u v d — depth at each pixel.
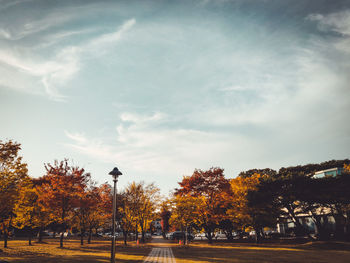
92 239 60.25
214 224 46.34
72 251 25.06
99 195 42.06
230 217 38.09
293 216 32.88
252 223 35.78
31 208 31.52
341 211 31.20
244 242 41.12
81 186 33.53
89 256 20.16
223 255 20.97
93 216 43.84
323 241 29.03
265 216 33.03
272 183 31.38
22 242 40.03
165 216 76.06
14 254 21.03
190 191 37.44
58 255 20.84
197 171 38.34
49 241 46.72
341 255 19.88
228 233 48.69
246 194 33.75
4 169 23.75
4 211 23.64
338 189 28.44
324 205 30.84
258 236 37.47
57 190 32.47
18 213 29.45
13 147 24.14
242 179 38.84
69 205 32.88
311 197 29.28
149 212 47.19
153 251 25.77
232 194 37.31
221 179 36.94
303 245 28.36
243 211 35.38
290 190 30.03
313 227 44.59
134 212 44.78
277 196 31.52
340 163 51.09
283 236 47.00
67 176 32.53
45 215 34.59
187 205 40.25
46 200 31.41
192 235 57.75
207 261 17.27
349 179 28.86
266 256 19.70
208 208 37.59
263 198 31.08
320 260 17.09
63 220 32.25
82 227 41.78
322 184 29.52
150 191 47.16
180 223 44.03
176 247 31.91
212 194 37.66
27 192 29.08
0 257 18.53
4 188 23.80
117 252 24.44
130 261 17.31
